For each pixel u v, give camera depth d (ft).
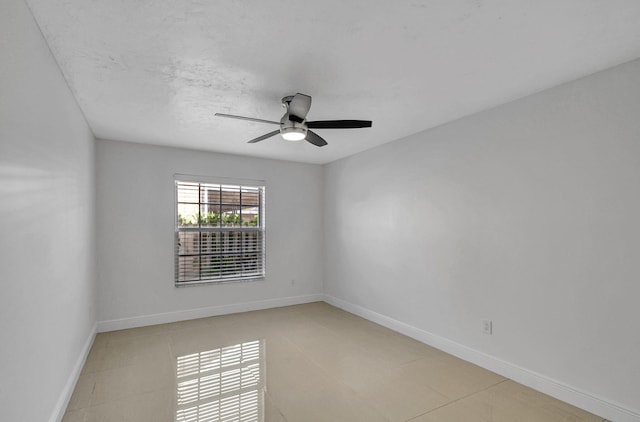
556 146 8.07
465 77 7.69
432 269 11.39
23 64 4.96
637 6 5.19
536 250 8.43
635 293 6.77
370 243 14.43
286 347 11.26
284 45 6.30
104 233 12.86
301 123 8.68
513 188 8.96
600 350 7.25
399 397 8.08
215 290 15.07
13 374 4.62
